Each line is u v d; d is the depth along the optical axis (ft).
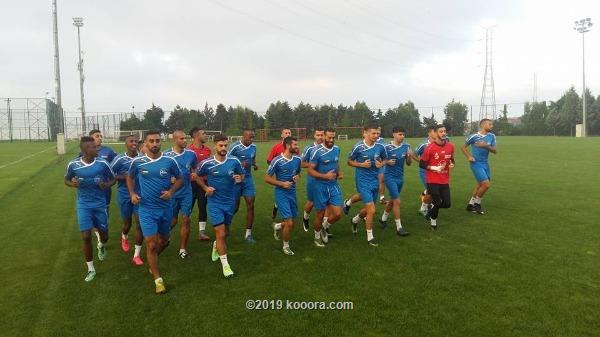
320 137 23.79
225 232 19.53
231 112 181.06
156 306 15.64
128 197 22.31
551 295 15.57
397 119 186.60
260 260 20.57
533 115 193.98
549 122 189.57
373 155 23.25
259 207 33.81
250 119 175.83
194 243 24.27
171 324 14.20
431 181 25.34
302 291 16.57
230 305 15.51
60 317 14.89
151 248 17.29
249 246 23.09
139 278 18.63
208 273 19.01
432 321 13.87
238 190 23.98
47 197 38.88
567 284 16.57
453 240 23.12
